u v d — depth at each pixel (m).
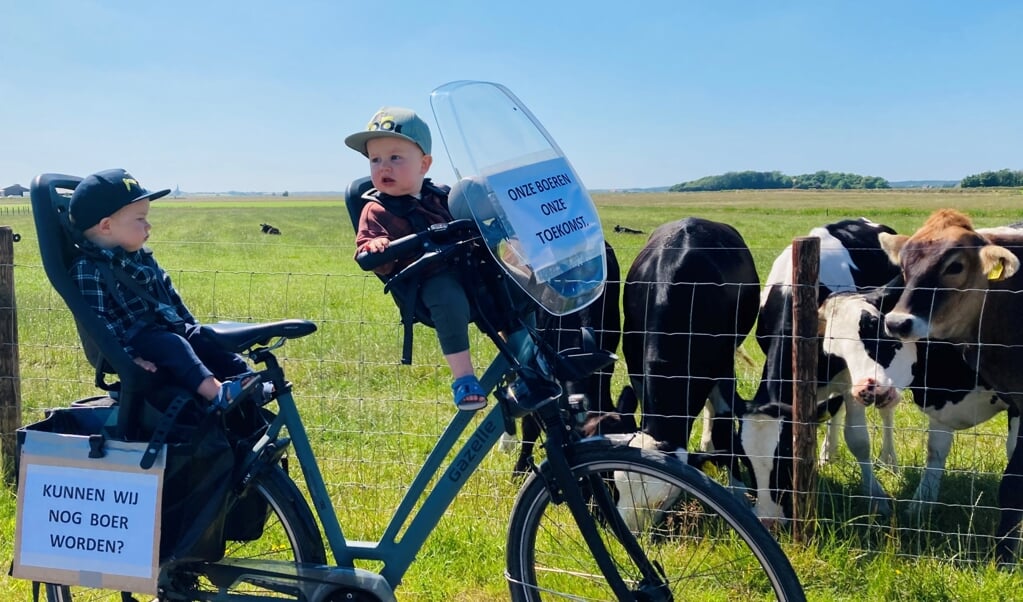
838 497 4.52
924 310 3.90
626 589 2.39
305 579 2.56
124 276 2.51
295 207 92.06
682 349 4.46
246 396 2.50
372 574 2.53
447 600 3.21
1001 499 3.80
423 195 2.57
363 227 2.49
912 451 5.27
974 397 4.36
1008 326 3.92
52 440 2.49
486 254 2.47
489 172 2.27
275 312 9.95
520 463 4.57
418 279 2.39
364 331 8.48
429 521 2.58
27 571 2.50
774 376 4.25
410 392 6.51
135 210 2.50
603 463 2.43
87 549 2.46
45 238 2.37
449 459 4.77
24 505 2.50
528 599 2.59
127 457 2.43
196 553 2.50
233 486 2.54
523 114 2.43
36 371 7.02
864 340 4.14
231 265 19.38
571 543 3.28
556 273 2.28
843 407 5.55
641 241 24.19
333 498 4.16
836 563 3.52
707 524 3.39
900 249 4.27
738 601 3.12
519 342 2.53
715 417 4.58
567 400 2.54
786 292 4.84
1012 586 3.30
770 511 3.85
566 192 2.38
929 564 3.49
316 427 5.43
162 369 2.53
